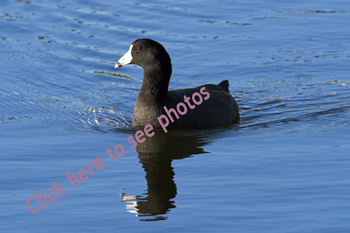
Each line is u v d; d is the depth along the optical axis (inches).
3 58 730.8
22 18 867.4
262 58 740.0
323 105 594.9
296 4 935.0
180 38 800.3
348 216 336.8
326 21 854.5
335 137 489.4
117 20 864.3
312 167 416.8
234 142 487.2
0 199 369.1
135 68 734.5
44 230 327.0
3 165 432.1
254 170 414.9
